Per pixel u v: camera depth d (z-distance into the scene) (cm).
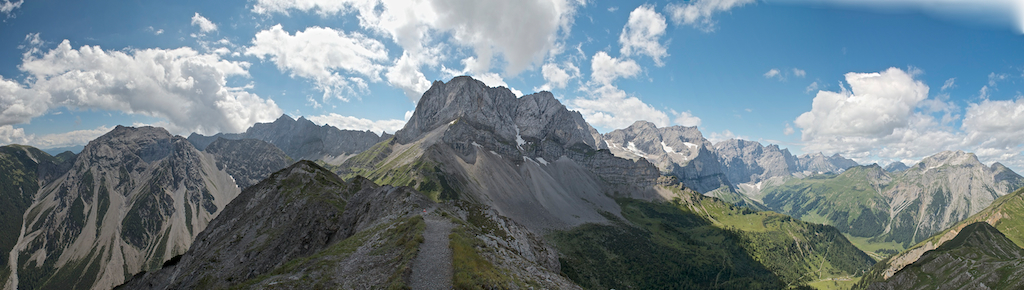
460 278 4688
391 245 6247
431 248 5962
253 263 10925
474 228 7969
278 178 17012
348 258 5841
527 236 9994
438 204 11025
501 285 4716
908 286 18725
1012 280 14188
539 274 5828
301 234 11775
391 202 10969
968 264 16875
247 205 15812
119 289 14488
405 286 4481
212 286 10244
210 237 14312
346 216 11962
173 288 10900
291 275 5212
